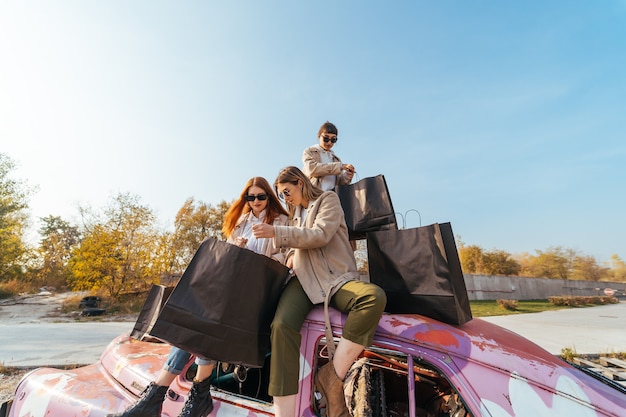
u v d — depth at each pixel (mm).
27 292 21250
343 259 1818
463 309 1725
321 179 3336
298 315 1629
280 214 2539
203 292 1575
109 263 16812
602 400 1250
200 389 1708
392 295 1837
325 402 1484
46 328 9617
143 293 17266
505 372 1319
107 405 1868
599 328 10539
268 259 1679
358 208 2576
